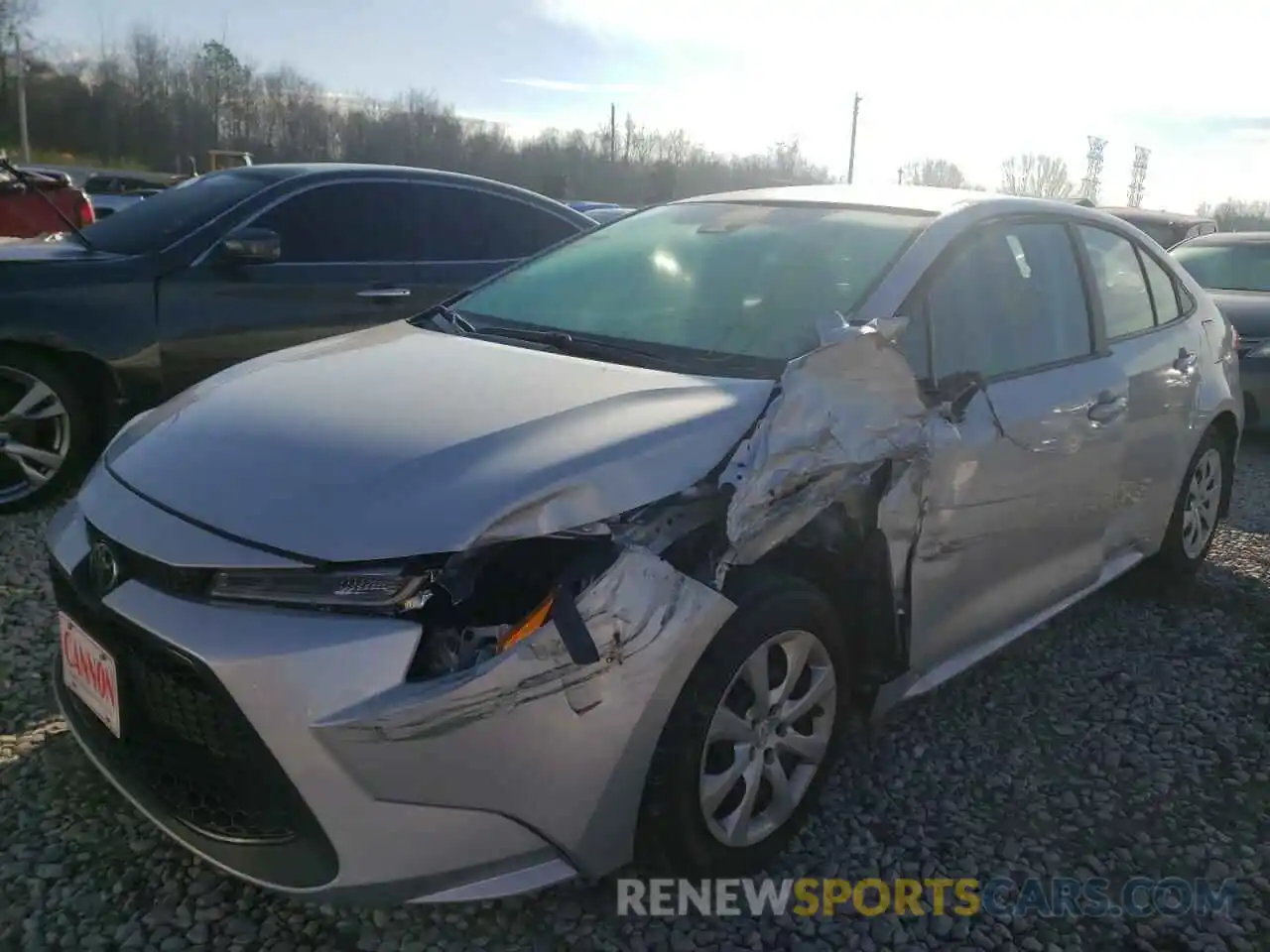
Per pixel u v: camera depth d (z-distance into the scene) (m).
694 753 2.43
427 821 2.13
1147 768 3.41
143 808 2.38
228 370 3.18
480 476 2.26
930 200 3.58
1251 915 2.76
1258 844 3.06
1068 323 3.66
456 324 3.42
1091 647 4.26
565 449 2.37
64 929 2.42
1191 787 3.32
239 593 2.17
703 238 3.58
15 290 4.72
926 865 2.86
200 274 5.21
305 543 2.15
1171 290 4.45
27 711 3.28
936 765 3.35
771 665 2.68
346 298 5.64
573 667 2.19
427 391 2.67
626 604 2.26
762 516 2.49
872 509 2.79
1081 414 3.52
